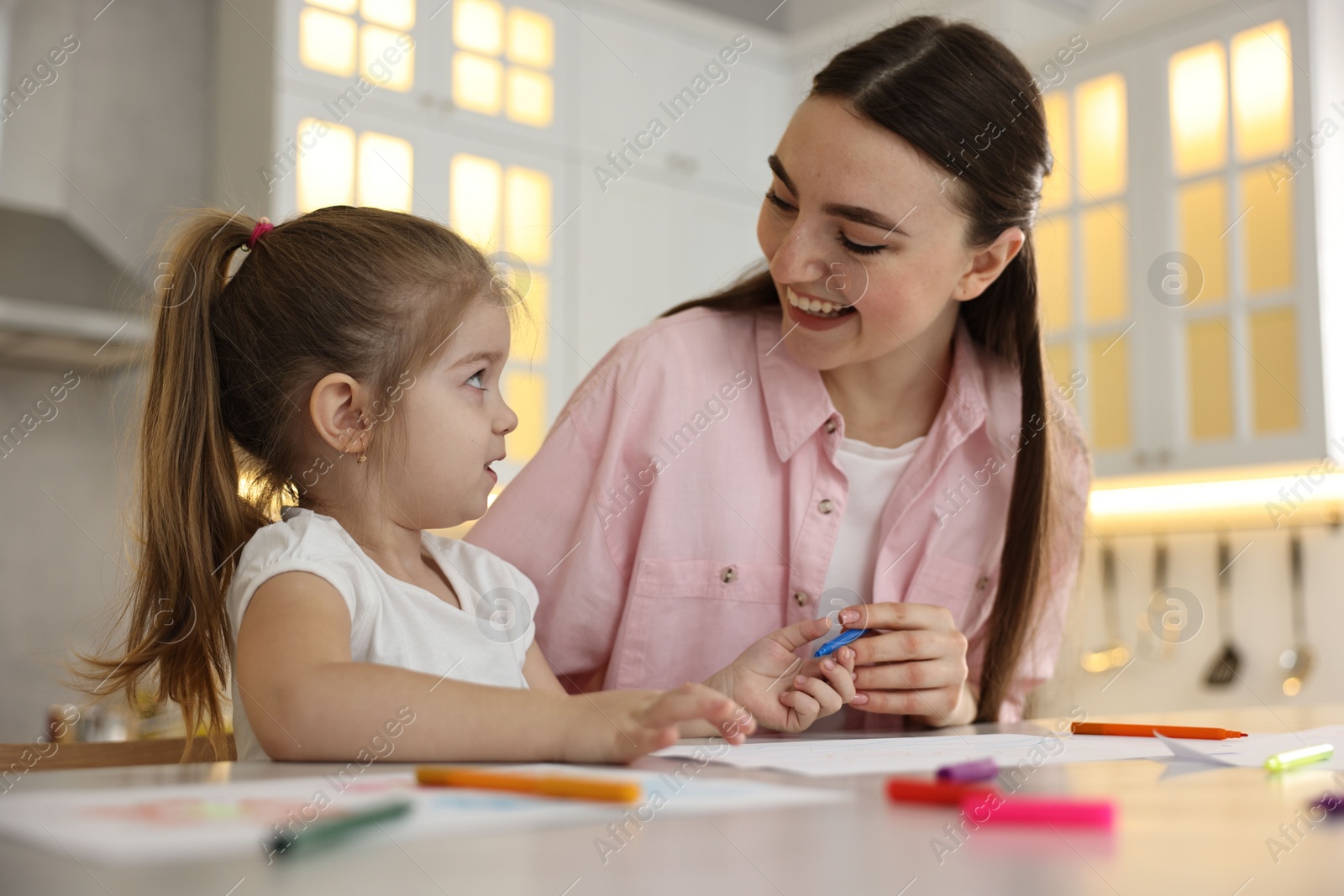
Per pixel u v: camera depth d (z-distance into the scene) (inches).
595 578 44.1
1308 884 12.2
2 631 89.7
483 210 97.3
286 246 34.8
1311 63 86.2
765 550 45.3
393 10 93.6
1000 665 44.3
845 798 17.9
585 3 105.2
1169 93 94.3
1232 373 89.7
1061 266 99.7
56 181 85.1
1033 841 14.6
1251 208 89.4
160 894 11.0
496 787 17.8
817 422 44.4
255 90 90.6
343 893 11.1
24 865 12.1
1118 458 95.7
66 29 86.6
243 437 34.8
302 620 26.0
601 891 11.4
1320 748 24.8
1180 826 15.8
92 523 91.9
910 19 40.9
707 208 112.1
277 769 21.7
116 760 31.7
